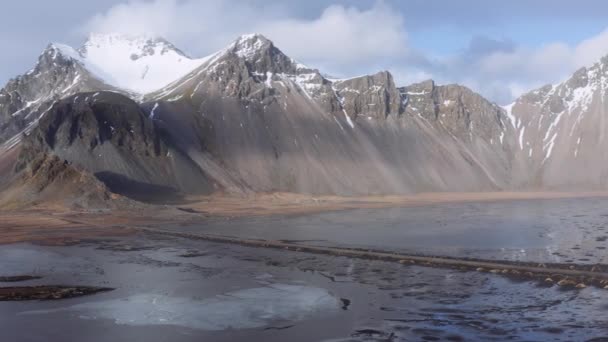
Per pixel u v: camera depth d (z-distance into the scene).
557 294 31.08
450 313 27.55
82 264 44.16
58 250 53.19
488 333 24.17
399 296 31.50
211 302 30.66
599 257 43.91
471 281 35.25
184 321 26.97
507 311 27.67
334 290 33.41
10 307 29.64
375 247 51.91
